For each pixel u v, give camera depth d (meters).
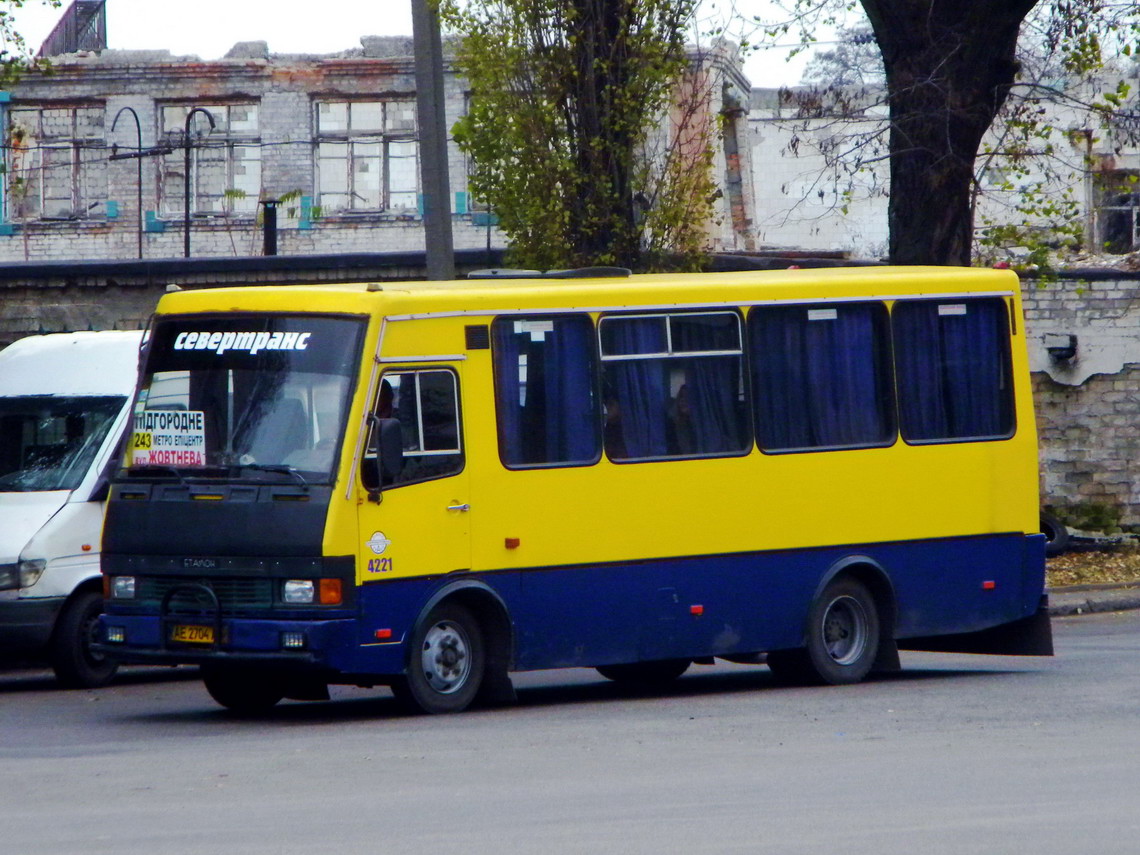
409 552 25.30
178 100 90.75
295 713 27.19
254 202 90.62
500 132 42.66
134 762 21.44
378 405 25.11
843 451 30.06
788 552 29.39
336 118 90.69
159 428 26.20
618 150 42.66
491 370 26.38
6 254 90.94
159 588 25.64
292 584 24.58
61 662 31.14
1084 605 44.41
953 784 19.30
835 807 17.91
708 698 28.58
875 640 30.55
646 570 27.80
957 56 42.66
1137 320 53.81
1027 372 32.31
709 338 28.80
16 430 32.81
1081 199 79.75
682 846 15.95
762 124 99.00
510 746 22.44
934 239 43.47
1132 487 54.09
